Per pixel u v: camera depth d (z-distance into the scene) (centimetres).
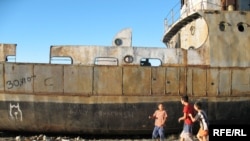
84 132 1750
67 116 1686
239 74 1750
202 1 1884
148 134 1791
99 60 1728
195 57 1744
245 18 1795
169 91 1698
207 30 1761
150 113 1698
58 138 1728
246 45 1777
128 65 1700
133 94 1683
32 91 1658
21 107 1669
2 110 1680
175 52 1736
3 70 1661
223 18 1777
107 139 1781
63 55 1695
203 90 1720
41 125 1711
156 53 1727
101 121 1698
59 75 1666
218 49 1752
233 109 1750
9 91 1659
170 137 1775
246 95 1748
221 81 1734
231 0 1923
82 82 1672
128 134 1784
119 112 1689
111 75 1680
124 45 1800
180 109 1709
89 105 1673
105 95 1675
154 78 1695
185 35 2028
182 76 1711
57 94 1662
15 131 1772
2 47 1678
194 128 1759
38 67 1664
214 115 1741
